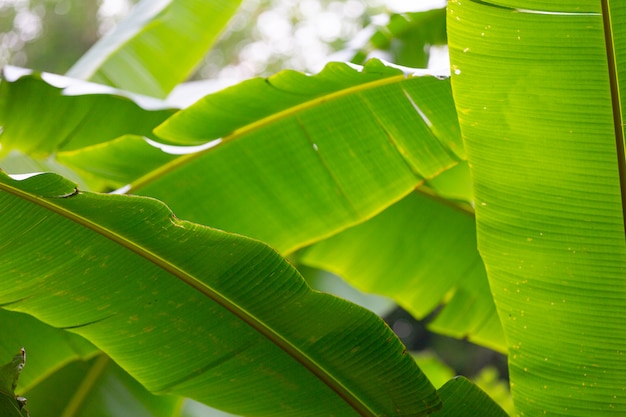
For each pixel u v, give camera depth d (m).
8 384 2.41
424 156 3.04
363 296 4.58
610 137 2.42
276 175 3.13
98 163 3.17
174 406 3.28
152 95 4.22
